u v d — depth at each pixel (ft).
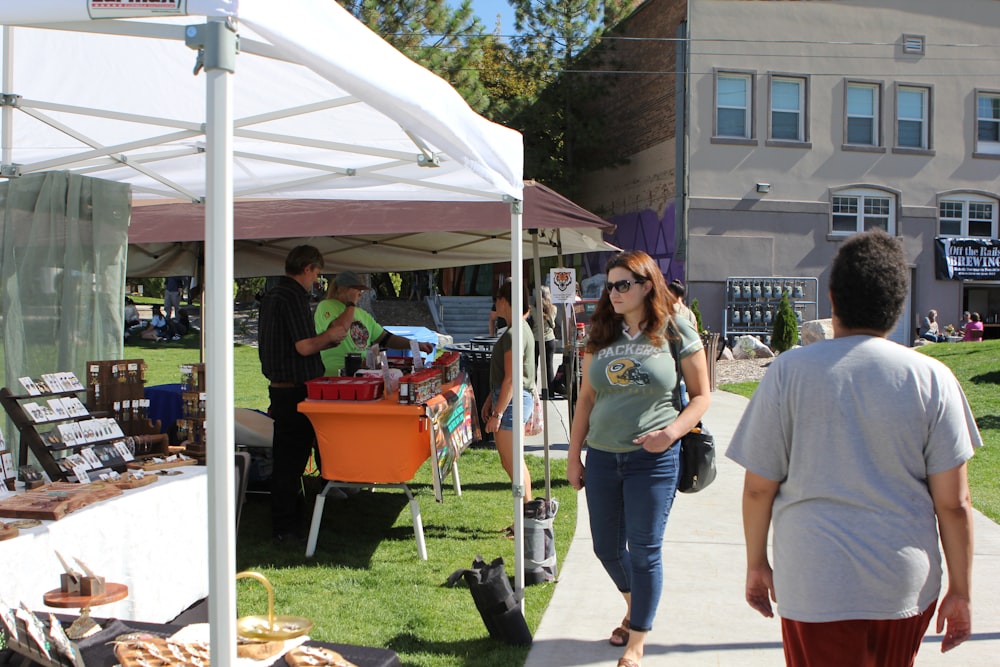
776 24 71.97
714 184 71.82
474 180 15.10
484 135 11.55
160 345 71.56
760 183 71.97
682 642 13.53
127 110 14.21
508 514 21.52
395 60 8.98
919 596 6.89
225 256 6.54
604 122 86.69
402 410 16.43
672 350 11.77
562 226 17.57
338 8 8.02
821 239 73.26
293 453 18.60
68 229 14.40
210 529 6.57
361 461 17.13
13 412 12.34
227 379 6.55
